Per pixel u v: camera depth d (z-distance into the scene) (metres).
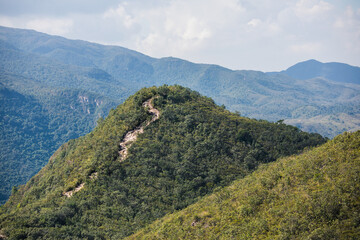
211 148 119.38
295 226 46.72
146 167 105.62
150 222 85.50
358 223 42.75
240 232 53.19
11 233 74.25
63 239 75.56
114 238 78.62
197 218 65.00
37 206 94.38
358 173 50.66
